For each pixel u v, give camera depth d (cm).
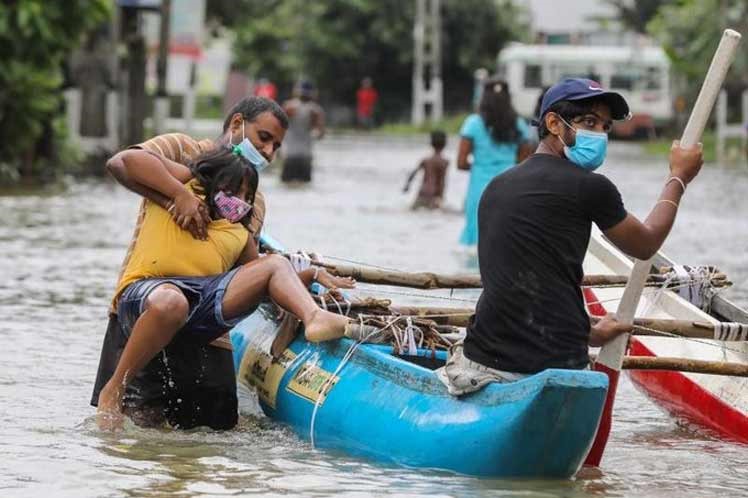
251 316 1950
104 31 6331
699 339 1848
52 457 1559
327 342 1747
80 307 2598
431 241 3769
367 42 12900
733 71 8862
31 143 5503
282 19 12962
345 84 13125
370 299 1769
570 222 1467
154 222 1759
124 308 1738
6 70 5241
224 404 1750
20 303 2623
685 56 9150
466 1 12794
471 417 1477
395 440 1552
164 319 1667
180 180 1767
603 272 2266
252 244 1814
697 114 1508
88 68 6200
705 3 8875
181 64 10588
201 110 13012
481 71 11269
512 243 1473
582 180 1466
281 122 1809
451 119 12456
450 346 1709
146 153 1748
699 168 1518
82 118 6219
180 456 1583
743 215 4891
